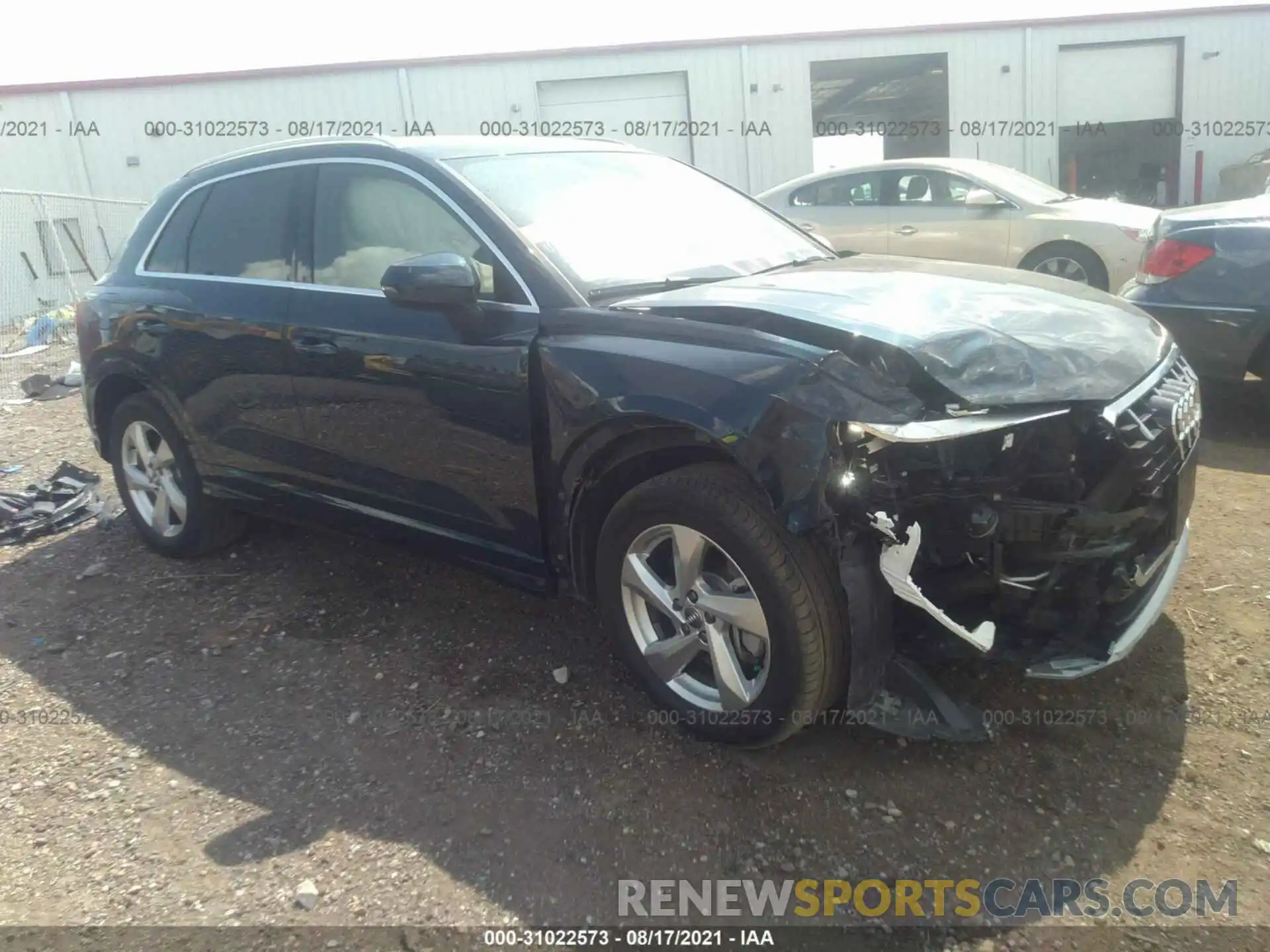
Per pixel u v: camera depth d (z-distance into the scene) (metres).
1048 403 2.62
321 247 3.69
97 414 4.69
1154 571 2.96
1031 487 2.70
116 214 14.45
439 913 2.41
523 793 2.82
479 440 3.18
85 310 4.55
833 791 2.76
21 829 2.78
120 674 3.60
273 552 4.60
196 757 3.08
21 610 4.16
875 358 2.60
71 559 4.68
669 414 2.66
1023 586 2.66
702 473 2.73
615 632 3.08
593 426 2.84
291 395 3.71
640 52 18.62
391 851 2.62
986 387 2.59
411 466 3.42
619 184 3.77
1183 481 3.04
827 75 21.27
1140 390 2.84
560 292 3.08
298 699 3.37
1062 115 19.38
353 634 3.79
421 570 4.30
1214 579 3.79
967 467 2.59
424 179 3.43
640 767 2.90
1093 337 2.95
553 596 3.26
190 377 4.08
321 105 18.27
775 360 2.60
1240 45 18.88
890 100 26.91
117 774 3.00
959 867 2.47
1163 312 5.45
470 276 3.01
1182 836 2.52
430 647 3.66
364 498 3.66
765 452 2.49
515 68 18.47
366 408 3.47
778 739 2.78
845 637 2.62
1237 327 5.23
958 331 2.73
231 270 3.99
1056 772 2.78
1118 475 2.77
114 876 2.57
